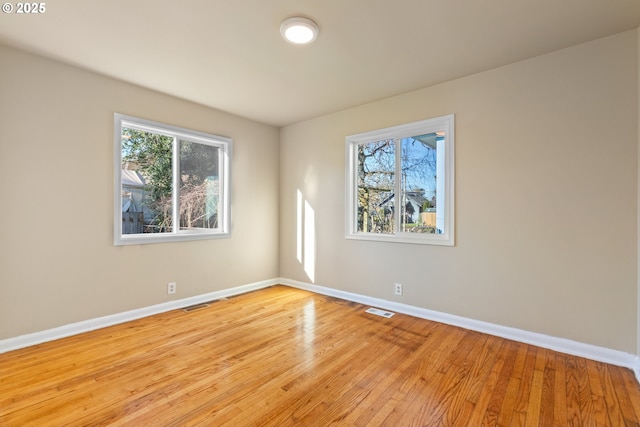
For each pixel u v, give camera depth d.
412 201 3.30
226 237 3.82
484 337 2.60
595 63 2.22
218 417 1.59
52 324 2.53
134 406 1.67
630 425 1.54
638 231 2.08
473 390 1.84
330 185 3.89
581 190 2.28
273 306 3.43
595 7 1.86
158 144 3.29
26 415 1.59
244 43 2.27
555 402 1.72
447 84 2.92
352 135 3.65
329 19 1.99
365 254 3.55
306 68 2.66
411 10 1.89
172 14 1.93
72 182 2.62
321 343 2.47
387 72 2.73
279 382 1.91
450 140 2.89
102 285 2.80
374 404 1.71
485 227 2.71
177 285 3.36
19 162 2.37
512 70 2.57
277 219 4.46
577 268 2.30
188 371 2.03
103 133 2.80
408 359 2.21
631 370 2.06
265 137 4.30
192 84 2.99
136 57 2.47
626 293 2.12
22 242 2.39
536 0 1.80
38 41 2.24
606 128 2.19
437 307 2.99
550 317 2.40
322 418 1.59
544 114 2.42
